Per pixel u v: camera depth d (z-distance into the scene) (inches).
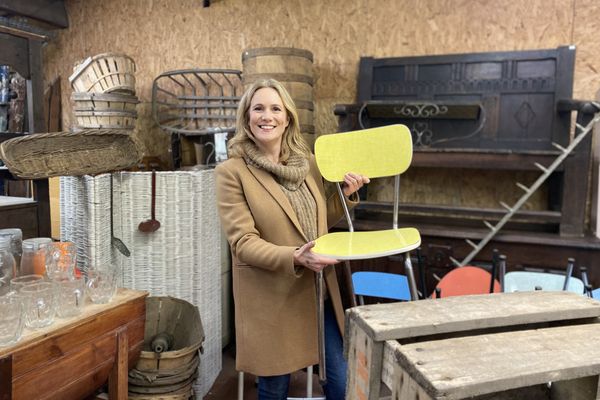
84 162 63.7
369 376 30.1
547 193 100.7
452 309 32.9
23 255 56.1
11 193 123.0
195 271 80.6
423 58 104.0
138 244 76.1
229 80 118.1
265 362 52.4
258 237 51.4
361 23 110.5
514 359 26.4
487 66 99.9
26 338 42.4
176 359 60.6
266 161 53.2
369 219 105.7
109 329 51.8
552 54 95.0
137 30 132.3
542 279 74.9
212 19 124.0
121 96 98.5
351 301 61.8
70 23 140.0
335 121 114.3
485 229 94.2
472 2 101.7
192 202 78.6
